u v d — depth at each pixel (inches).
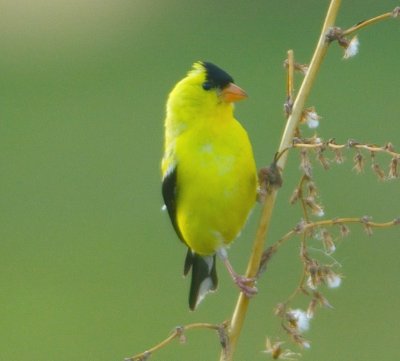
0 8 853.2
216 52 719.1
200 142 233.5
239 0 756.6
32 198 593.3
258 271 193.0
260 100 619.2
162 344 181.5
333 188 494.3
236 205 232.2
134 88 705.6
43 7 859.4
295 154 488.4
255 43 716.7
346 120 584.1
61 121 667.4
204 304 451.2
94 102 691.4
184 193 234.8
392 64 643.5
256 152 553.3
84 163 614.2
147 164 602.9
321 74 641.6
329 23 190.2
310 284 181.9
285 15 730.2
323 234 183.2
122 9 824.3
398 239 470.6
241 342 430.6
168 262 518.6
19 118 675.4
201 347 446.9
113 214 563.2
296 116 192.5
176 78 716.0
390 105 599.5
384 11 677.3
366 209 483.2
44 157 625.9
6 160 628.4
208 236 236.4
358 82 628.1
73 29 818.2
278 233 470.6
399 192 486.3
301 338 182.1
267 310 444.1
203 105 235.6
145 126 648.4
